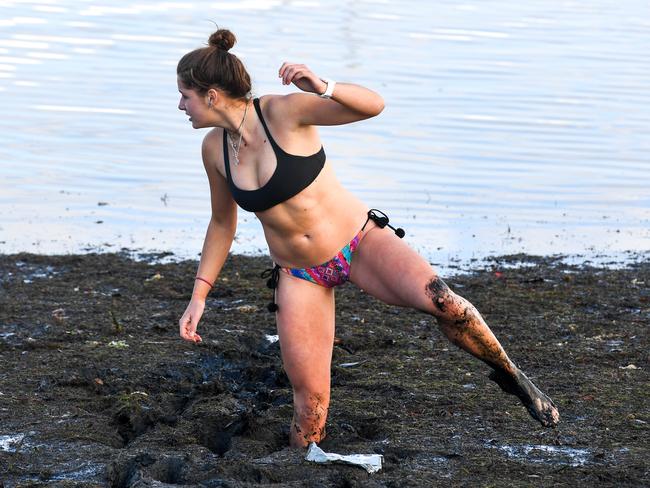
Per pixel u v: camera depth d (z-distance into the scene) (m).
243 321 30.09
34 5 87.75
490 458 19.92
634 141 52.56
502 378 19.73
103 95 59.72
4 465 19.78
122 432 22.41
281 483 18.75
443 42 75.12
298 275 20.23
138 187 45.97
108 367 25.89
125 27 79.19
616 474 19.14
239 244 39.59
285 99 19.19
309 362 20.41
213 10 87.25
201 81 19.02
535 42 75.81
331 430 21.72
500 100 59.59
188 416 22.66
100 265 36.09
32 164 48.41
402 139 52.38
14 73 64.12
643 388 24.22
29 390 24.19
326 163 19.75
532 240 39.84
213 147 20.22
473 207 43.50
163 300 32.28
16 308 30.80
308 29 78.62
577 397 23.53
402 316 30.56
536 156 50.16
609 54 72.12
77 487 18.62
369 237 19.86
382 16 85.38
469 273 35.62
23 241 39.19
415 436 21.20
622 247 39.19
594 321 29.98
